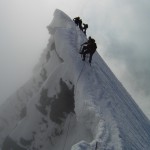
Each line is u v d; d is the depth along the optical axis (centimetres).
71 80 2525
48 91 2834
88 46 2523
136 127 2366
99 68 2783
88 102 2119
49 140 2827
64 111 2695
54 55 3120
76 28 3294
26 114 3133
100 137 1806
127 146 1798
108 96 2280
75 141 2219
